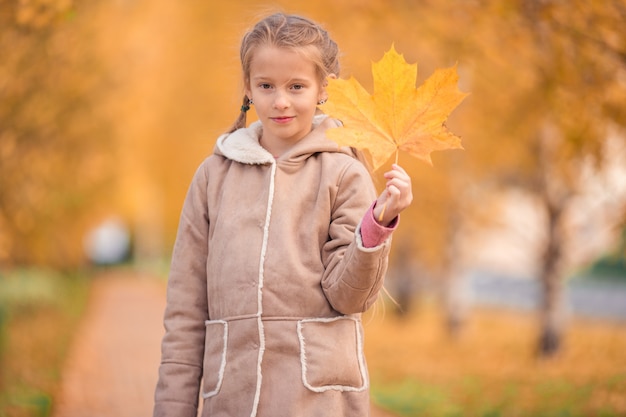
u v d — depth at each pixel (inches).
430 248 590.9
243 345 91.7
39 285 743.1
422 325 692.1
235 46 108.7
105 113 502.0
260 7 114.6
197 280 99.7
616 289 1115.3
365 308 90.7
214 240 96.0
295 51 91.9
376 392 340.8
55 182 496.1
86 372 376.2
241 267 92.4
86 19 360.8
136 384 345.1
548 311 443.2
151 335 558.9
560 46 229.5
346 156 96.4
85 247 1012.5
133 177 918.4
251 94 98.3
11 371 342.0
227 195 96.9
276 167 95.0
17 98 336.2
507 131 377.7
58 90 368.2
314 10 369.4
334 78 94.0
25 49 299.4
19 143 383.6
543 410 285.7
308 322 90.7
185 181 838.5
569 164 350.3
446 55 292.7
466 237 572.7
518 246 495.8
